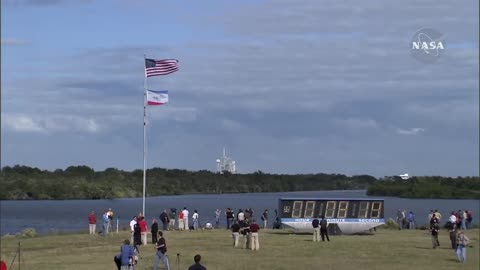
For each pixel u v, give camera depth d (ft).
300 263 130.00
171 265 126.21
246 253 144.87
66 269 120.78
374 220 192.34
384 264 129.90
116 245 161.58
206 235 186.60
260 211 510.99
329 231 192.03
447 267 126.62
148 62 200.64
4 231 329.93
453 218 198.18
